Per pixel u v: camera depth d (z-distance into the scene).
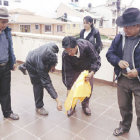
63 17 26.89
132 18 1.91
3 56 2.66
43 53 2.65
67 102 2.59
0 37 2.58
